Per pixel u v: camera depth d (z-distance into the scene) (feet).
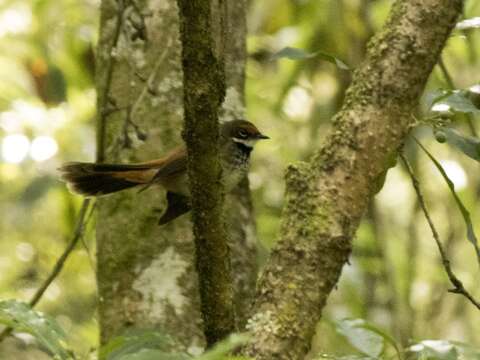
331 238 21.40
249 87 50.19
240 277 30.89
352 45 46.29
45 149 45.34
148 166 30.22
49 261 50.11
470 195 48.32
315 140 48.26
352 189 21.75
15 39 47.70
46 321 19.47
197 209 20.01
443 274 48.34
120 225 30.86
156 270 30.19
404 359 22.66
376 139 21.93
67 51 48.55
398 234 51.62
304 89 48.91
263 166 50.83
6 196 49.83
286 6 49.24
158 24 31.40
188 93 19.42
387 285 44.62
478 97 25.05
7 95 47.37
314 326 21.17
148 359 17.72
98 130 31.48
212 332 20.21
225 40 20.79
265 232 46.83
